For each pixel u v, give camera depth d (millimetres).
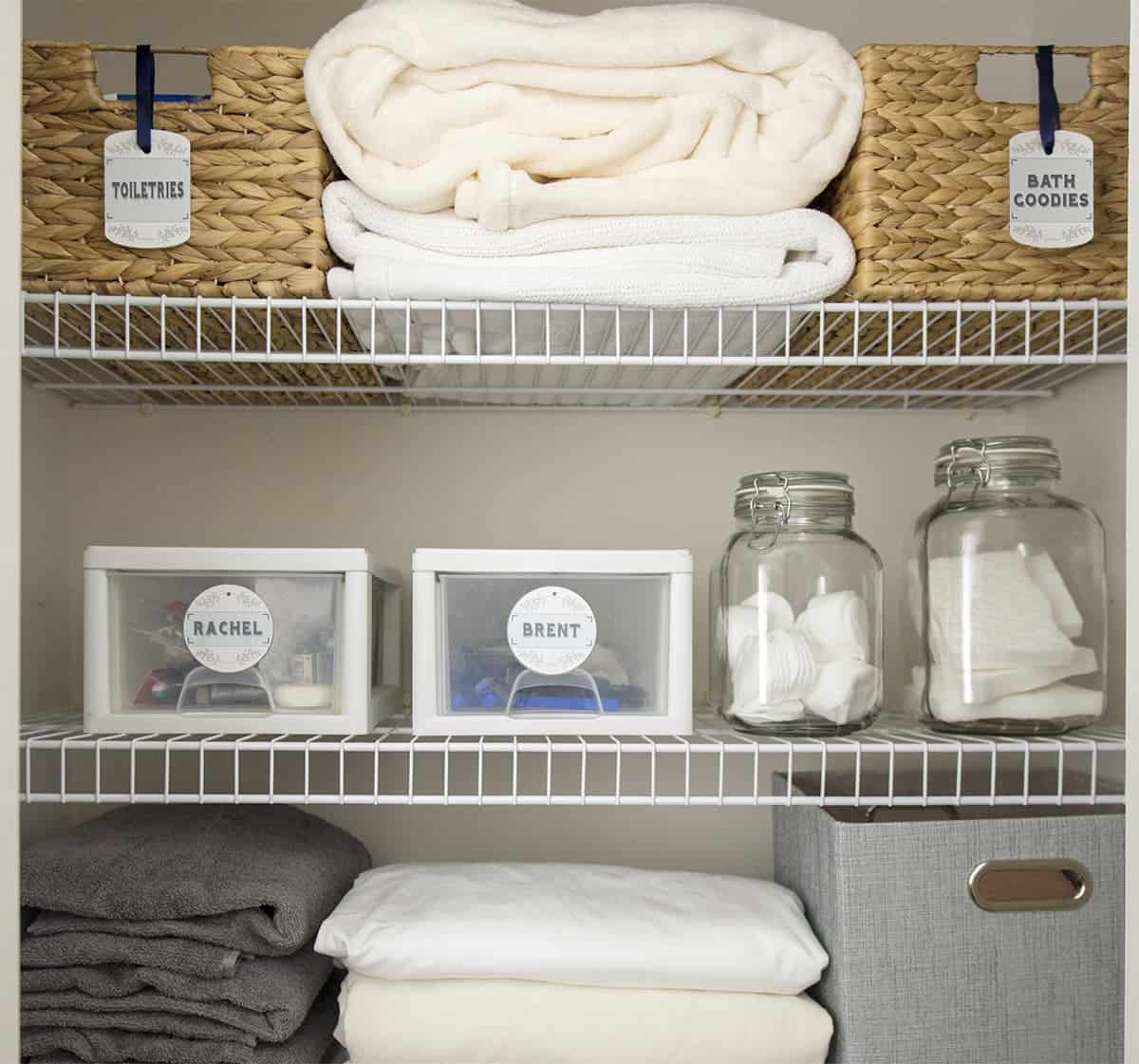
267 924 934
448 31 936
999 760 1320
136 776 1293
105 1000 924
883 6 1370
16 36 654
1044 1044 973
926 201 980
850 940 962
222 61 962
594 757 1321
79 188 955
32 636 1210
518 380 1232
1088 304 982
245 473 1319
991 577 1025
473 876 1100
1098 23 1278
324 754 1303
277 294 966
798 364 983
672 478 1350
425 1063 947
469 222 974
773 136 984
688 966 952
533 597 1021
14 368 649
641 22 965
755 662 1032
